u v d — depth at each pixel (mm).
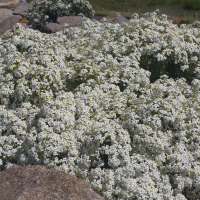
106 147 1869
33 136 1930
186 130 2020
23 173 1777
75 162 1938
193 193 1926
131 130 2002
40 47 2697
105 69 2477
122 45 2764
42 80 2191
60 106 2035
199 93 2355
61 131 1949
